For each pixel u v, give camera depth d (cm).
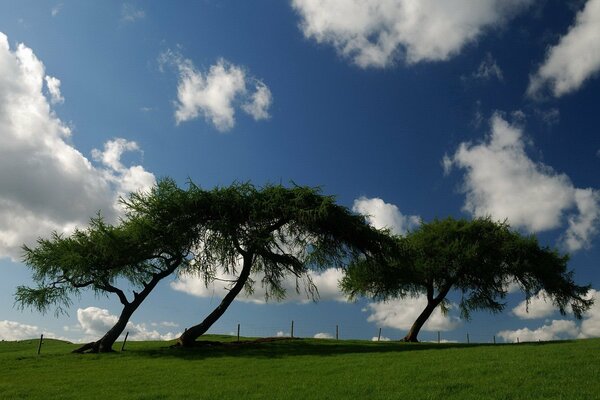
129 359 3369
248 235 4034
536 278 5366
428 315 5344
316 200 4128
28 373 2916
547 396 1748
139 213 3981
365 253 4519
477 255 5131
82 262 3716
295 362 2972
